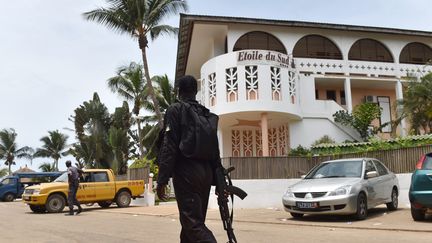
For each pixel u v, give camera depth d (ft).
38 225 37.68
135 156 141.18
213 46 91.20
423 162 32.22
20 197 113.29
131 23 80.38
